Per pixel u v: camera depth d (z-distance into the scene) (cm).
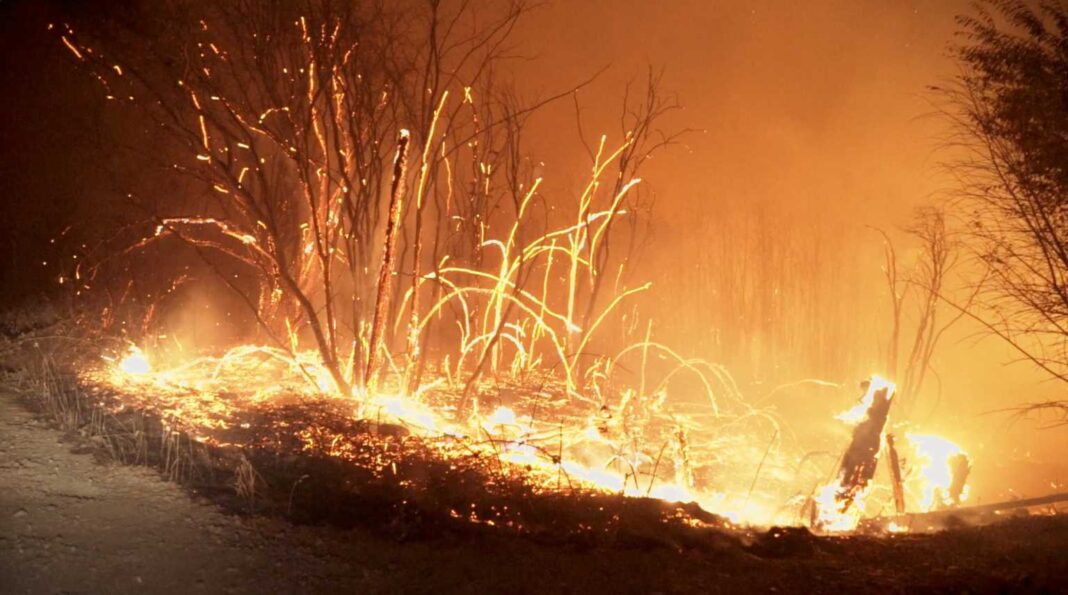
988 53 964
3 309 1318
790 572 572
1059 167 918
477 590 523
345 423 918
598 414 1185
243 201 1118
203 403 959
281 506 650
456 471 770
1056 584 547
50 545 554
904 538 685
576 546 614
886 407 833
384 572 546
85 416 852
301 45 1066
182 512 620
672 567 576
